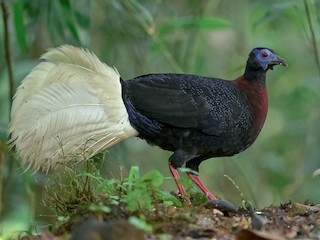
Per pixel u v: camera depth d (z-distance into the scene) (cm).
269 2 1881
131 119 1098
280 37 2050
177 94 1105
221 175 1988
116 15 1659
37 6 1445
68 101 1054
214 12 1958
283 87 2089
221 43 2006
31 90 1043
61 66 1053
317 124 2006
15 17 1306
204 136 1118
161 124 1108
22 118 1036
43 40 1634
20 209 1544
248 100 1149
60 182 957
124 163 1592
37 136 1038
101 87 1073
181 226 834
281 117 2125
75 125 1058
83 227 732
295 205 970
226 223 866
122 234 721
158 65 1855
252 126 1148
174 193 1061
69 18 1385
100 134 1080
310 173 1950
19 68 1528
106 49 1680
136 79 1118
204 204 948
